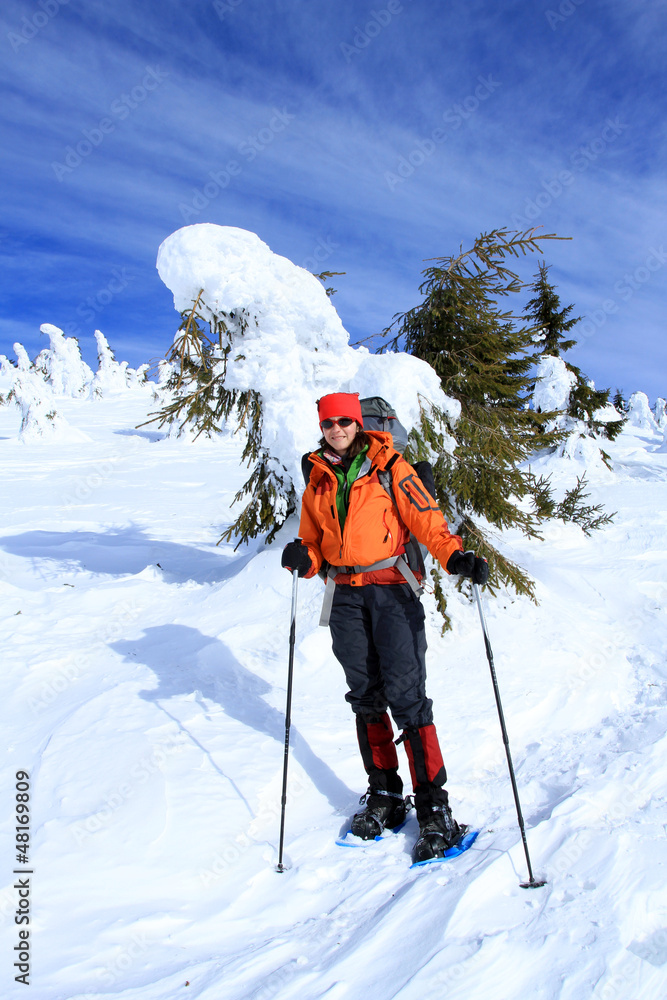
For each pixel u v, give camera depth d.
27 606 5.11
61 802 2.44
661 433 45.47
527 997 1.47
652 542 6.91
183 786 2.49
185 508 12.31
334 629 2.46
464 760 2.85
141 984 1.63
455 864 2.05
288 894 2.01
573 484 14.00
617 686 3.54
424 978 1.53
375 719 2.47
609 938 1.63
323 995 1.52
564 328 17.66
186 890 2.02
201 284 4.37
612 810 2.30
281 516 4.89
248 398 4.76
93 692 3.45
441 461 4.45
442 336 4.94
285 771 2.20
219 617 4.50
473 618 4.07
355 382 4.48
